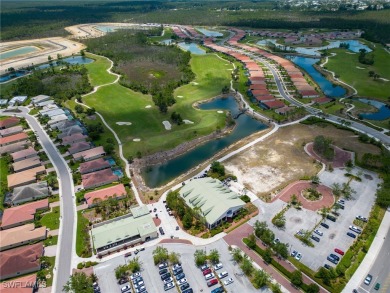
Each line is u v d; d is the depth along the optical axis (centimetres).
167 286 10019
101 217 12962
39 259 10881
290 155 16825
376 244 11288
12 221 12688
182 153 17650
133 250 11450
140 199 13950
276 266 10506
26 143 18362
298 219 12494
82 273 10094
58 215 13112
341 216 12569
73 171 15900
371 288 9781
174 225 12494
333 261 10625
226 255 11106
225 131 19838
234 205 12531
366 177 14900
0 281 10325
